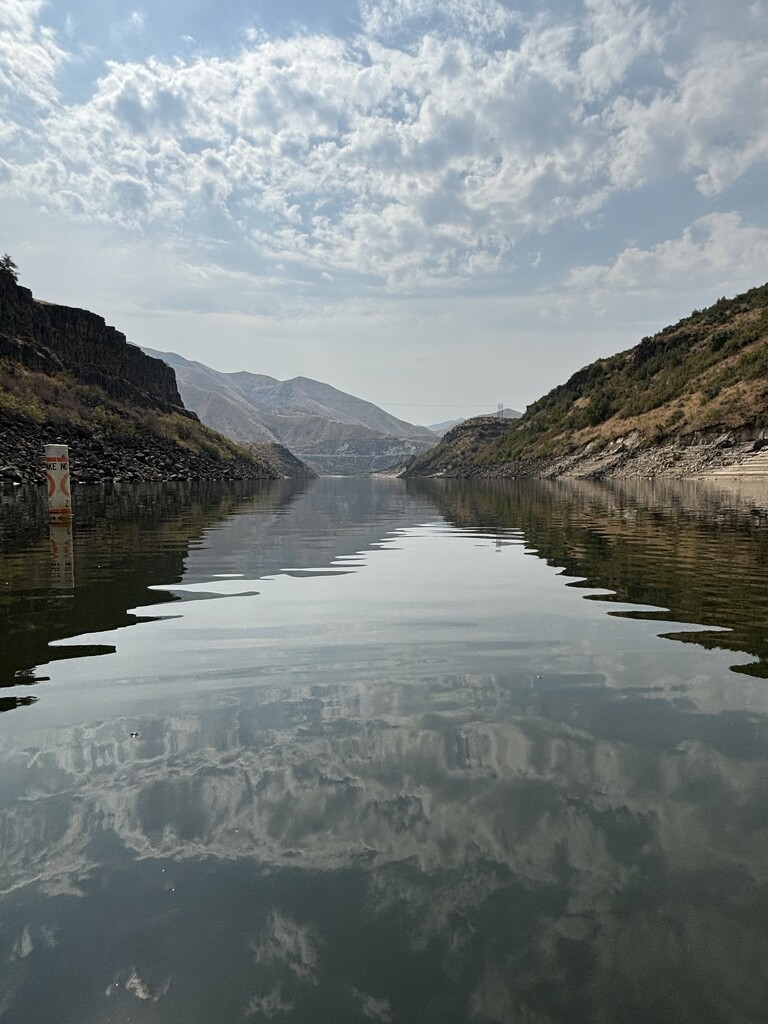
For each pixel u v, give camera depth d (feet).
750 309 360.07
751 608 24.35
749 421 226.38
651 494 127.85
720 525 59.00
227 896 8.25
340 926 7.75
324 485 300.61
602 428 345.92
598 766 11.57
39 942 7.50
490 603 26.03
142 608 24.77
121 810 10.08
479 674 16.88
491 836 9.46
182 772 11.30
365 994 6.80
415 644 19.85
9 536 49.44
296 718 13.82
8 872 8.63
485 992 6.80
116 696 15.12
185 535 52.85
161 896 8.23
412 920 7.81
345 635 20.95
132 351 377.50
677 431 261.24
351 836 9.45
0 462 163.43
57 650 18.93
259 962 7.20
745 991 6.83
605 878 8.57
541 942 7.50
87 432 241.96
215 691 15.52
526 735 12.91
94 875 8.59
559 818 9.91
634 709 14.28
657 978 6.98
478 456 547.49
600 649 19.13
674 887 8.38
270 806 10.23
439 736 12.87
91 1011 6.57
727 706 14.43
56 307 313.73
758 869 8.74
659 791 10.71
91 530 55.16
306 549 45.62
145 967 7.16
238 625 22.20
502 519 74.28
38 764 11.59
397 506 106.42
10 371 246.68
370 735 12.90
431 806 10.23
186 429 357.41
